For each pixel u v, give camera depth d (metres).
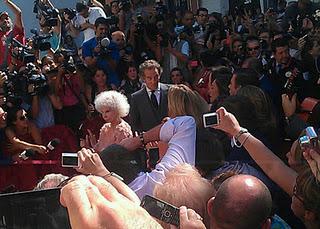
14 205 1.89
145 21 8.95
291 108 4.44
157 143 3.61
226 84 4.80
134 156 3.46
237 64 7.77
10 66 7.72
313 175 2.52
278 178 2.82
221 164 3.29
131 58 7.60
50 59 7.49
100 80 7.14
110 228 1.03
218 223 1.85
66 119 6.82
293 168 2.96
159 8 9.98
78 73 7.05
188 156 3.16
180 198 2.19
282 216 3.16
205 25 9.59
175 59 8.60
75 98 6.90
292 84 5.80
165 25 9.34
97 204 1.06
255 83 4.36
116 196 1.09
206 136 3.35
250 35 8.05
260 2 11.52
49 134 6.52
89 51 8.00
